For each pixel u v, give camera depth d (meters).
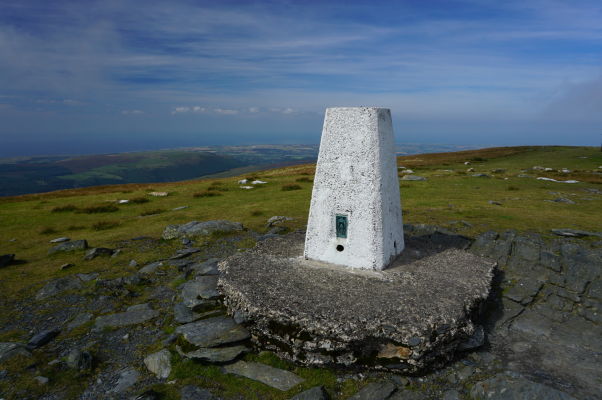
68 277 3.35
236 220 5.36
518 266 3.24
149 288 3.16
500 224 4.48
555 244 3.65
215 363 2.13
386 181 2.80
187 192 9.11
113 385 2.02
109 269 3.60
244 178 11.71
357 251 2.78
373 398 1.86
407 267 2.85
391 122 2.92
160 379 2.05
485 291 2.53
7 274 3.56
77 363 2.15
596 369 2.04
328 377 2.02
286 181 10.17
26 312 2.80
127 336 2.45
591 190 7.61
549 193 7.18
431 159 18.06
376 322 2.09
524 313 2.59
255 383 1.99
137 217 6.35
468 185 8.44
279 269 2.82
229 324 2.40
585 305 2.63
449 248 3.36
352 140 2.71
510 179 9.39
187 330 2.36
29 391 1.96
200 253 3.93
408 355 1.99
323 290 2.46
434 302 2.31
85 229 5.64
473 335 2.24
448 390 1.92
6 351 2.23
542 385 1.81
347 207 2.78
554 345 2.25
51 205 7.88
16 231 5.59
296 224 4.82
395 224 3.02
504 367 2.08
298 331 2.12
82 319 2.68
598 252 3.36
